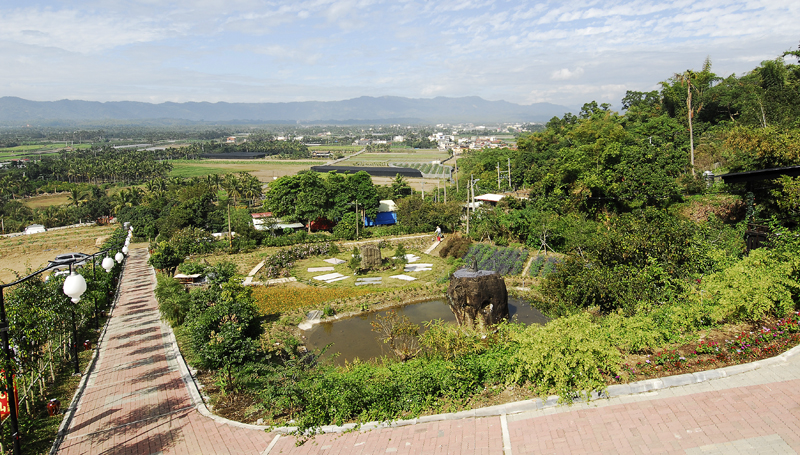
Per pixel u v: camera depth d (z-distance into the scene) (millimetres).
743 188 33219
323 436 11844
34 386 16672
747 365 11273
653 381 11188
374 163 178500
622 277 18281
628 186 41062
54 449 12383
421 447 10469
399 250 43656
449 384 12180
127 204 94250
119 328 26719
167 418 14023
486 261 40781
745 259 15383
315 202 65500
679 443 8984
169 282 28766
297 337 25281
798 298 14164
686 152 55594
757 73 65688
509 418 11070
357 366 16109
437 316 28766
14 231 84188
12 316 14977
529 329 12734
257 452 11477
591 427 10047
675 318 13758
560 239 39438
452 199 72062
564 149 58750
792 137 29641
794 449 8258
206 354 15680
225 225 73750
